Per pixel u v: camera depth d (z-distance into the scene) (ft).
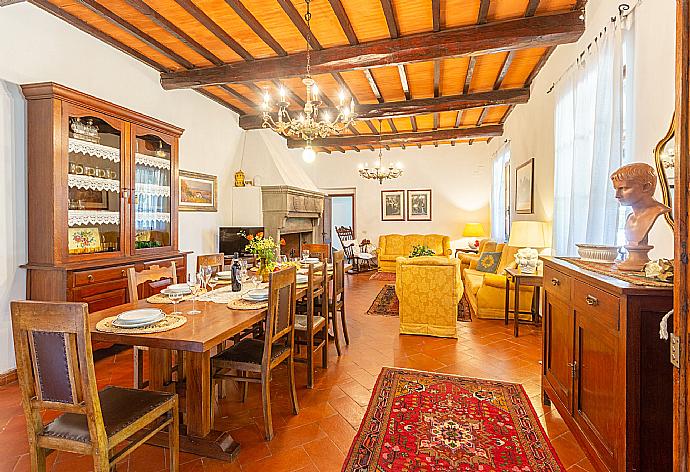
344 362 11.27
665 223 7.32
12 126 10.06
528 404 8.58
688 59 3.03
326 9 11.50
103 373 10.43
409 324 13.89
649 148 8.00
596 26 10.73
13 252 10.12
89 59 12.32
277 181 21.38
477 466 6.41
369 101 20.39
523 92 18.37
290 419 8.03
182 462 6.59
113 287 11.43
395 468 6.36
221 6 11.30
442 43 12.50
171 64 14.97
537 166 17.03
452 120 24.48
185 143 17.06
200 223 18.12
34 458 4.96
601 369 5.74
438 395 9.01
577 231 11.41
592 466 6.30
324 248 16.66
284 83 17.61
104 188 11.59
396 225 32.65
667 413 4.92
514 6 11.28
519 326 14.99
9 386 9.71
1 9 9.80
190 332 6.21
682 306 3.11
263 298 8.42
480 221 31.01
